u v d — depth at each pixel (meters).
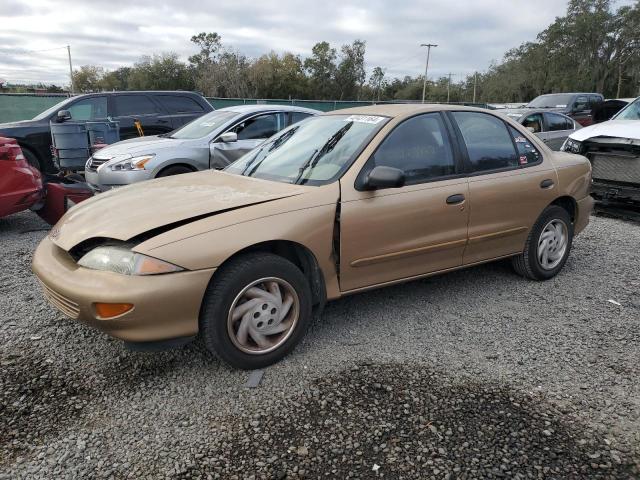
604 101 16.34
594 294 4.59
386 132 3.84
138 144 7.68
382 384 3.14
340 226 3.49
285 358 3.45
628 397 3.02
